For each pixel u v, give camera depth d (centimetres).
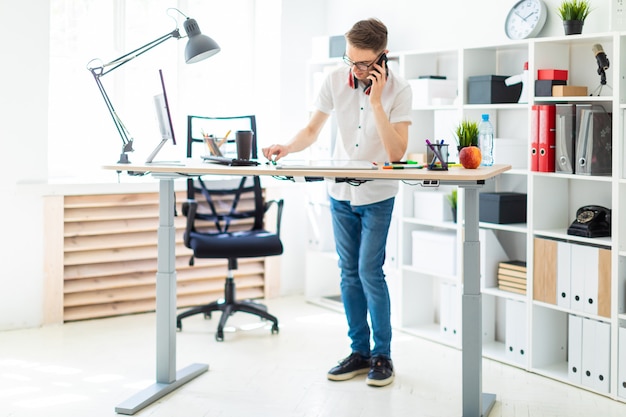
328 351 420
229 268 459
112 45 495
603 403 348
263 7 543
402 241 461
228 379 372
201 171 319
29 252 461
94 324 472
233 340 439
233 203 468
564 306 374
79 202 473
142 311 501
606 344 355
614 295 351
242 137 333
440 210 441
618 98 346
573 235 371
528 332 391
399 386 364
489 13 430
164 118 347
